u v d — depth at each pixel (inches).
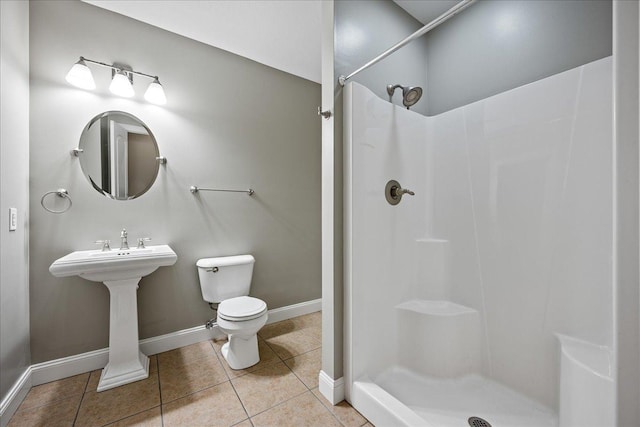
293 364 73.8
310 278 111.2
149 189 78.2
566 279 52.1
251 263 88.6
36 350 64.3
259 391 62.3
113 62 73.4
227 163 91.3
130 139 75.8
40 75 64.9
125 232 72.1
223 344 84.7
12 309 56.2
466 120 69.2
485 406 54.7
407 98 67.1
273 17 75.9
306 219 109.7
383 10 70.6
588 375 40.4
